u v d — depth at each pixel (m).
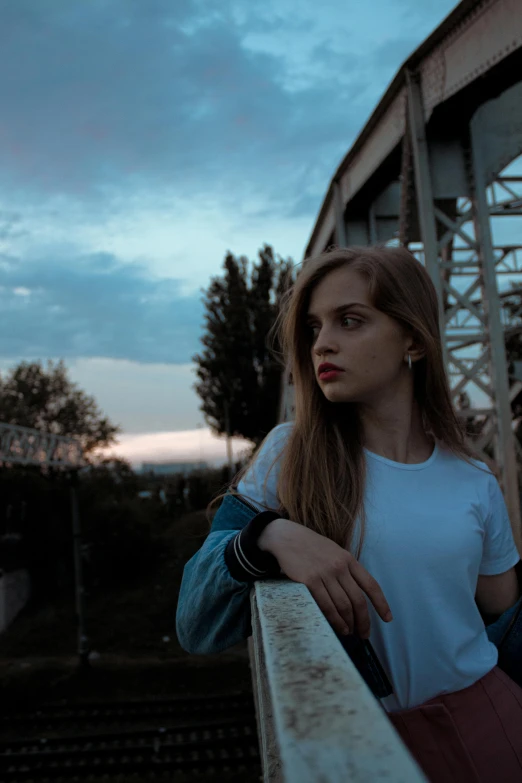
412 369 1.27
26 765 9.11
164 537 29.09
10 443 13.09
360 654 1.00
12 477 24.39
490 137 7.17
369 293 1.10
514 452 6.46
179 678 13.84
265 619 0.67
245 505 1.15
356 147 8.83
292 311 1.19
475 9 5.75
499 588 1.29
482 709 1.08
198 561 1.06
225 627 1.03
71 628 19.44
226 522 1.15
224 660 14.84
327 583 0.89
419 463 1.17
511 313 12.20
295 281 1.18
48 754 9.25
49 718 11.02
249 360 28.20
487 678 1.13
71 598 23.06
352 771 0.33
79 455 17.66
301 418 1.18
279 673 0.49
